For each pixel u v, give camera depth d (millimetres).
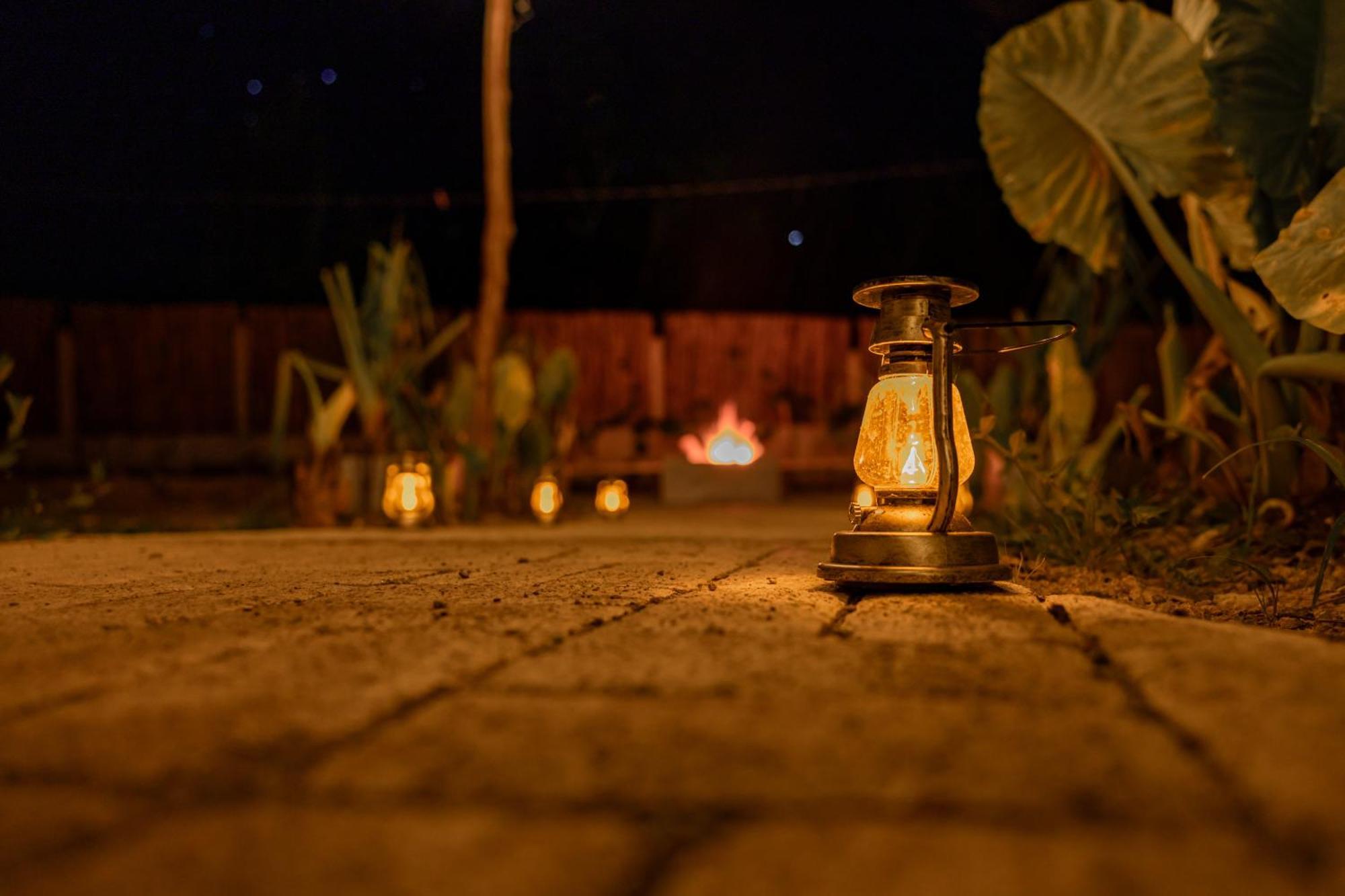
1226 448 4227
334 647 1774
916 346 2621
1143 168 4422
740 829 919
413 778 1064
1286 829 900
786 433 11531
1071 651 1684
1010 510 4578
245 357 10539
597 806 985
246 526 6340
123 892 810
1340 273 3070
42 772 1100
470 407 6949
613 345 11367
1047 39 4648
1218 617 2615
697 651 1703
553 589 2666
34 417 10086
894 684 1447
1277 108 3705
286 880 829
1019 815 948
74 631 1977
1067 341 5000
